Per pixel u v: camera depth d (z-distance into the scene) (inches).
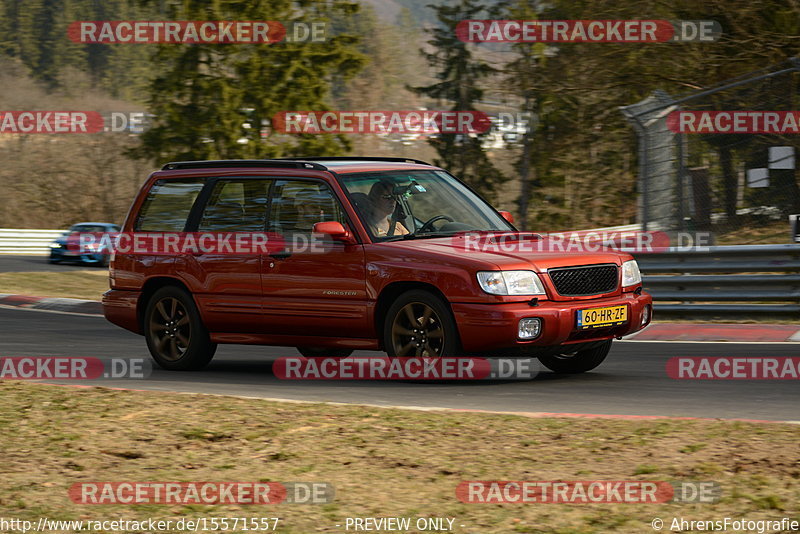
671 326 1421.0
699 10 2807.6
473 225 1058.7
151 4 5123.0
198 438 711.1
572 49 3043.8
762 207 1742.1
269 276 1042.1
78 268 3501.5
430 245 972.6
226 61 5083.7
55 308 2000.5
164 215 1139.9
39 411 805.2
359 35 5305.1
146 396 862.5
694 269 1530.5
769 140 1963.6
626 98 3171.8
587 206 3725.4
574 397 887.7
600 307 958.4
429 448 677.3
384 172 1058.7
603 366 1104.2
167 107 5049.2
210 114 5000.0
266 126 5068.9
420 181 1072.2
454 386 957.8
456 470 622.8
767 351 1188.5
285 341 1051.3
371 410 795.4
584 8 3083.2
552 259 948.6
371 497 571.2
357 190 1024.2
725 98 2345.0
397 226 1014.4
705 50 2812.5
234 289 1067.3
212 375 1080.2
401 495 574.6
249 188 1080.2
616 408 831.1
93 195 5782.5
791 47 2640.3
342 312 997.8
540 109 3388.3
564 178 3740.2
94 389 901.2
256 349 1346.0
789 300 1457.9
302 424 745.6
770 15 2699.3
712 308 1498.5
